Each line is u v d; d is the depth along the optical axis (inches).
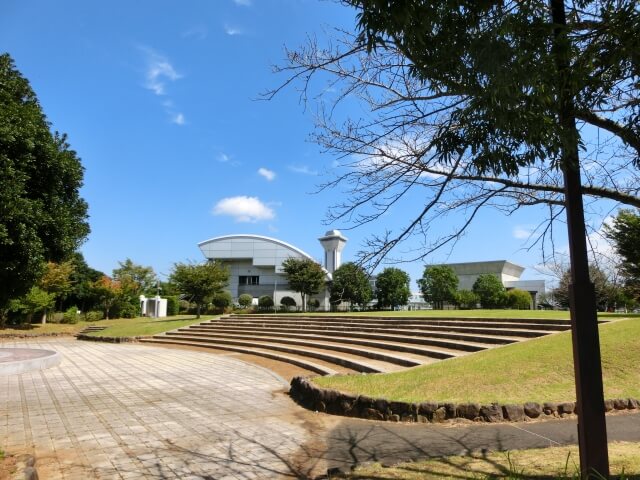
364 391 331.6
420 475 184.1
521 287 1925.4
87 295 1680.6
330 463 220.4
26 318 1350.9
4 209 399.9
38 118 442.0
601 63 121.3
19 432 279.1
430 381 347.6
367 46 116.5
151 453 238.4
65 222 479.2
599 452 138.9
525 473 181.3
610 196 165.5
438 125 167.9
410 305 1740.9
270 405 358.6
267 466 218.2
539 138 117.4
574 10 125.3
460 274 2014.0
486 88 110.0
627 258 570.3
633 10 108.5
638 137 142.1
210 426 292.8
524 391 317.1
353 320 831.7
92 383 462.9
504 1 109.6
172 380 483.2
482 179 175.3
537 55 106.5
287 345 742.5
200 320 1174.3
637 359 367.9
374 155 181.6
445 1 103.8
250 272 1889.8
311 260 1584.6
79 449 245.6
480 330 596.4
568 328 531.8
